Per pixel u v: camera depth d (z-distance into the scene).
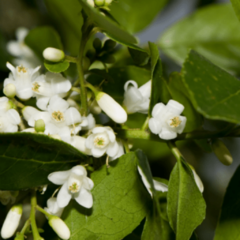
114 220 0.44
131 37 0.42
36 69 0.45
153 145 0.54
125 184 0.45
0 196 0.45
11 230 0.44
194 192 0.44
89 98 0.46
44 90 0.44
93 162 0.45
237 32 0.54
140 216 0.44
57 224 0.44
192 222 0.43
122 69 0.49
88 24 0.44
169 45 0.54
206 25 0.54
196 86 0.41
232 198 0.46
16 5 0.59
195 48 0.55
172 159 0.58
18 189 0.44
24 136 0.42
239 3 0.45
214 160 0.62
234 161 0.64
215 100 0.40
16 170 0.43
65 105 0.44
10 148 0.42
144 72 0.49
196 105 0.40
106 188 0.45
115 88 0.50
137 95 0.45
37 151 0.43
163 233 0.45
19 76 0.45
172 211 0.44
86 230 0.44
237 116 0.40
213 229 0.60
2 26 0.59
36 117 0.44
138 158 0.43
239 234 0.46
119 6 0.53
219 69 0.42
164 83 0.46
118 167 0.45
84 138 0.44
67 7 0.52
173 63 0.57
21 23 0.59
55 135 0.43
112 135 0.43
